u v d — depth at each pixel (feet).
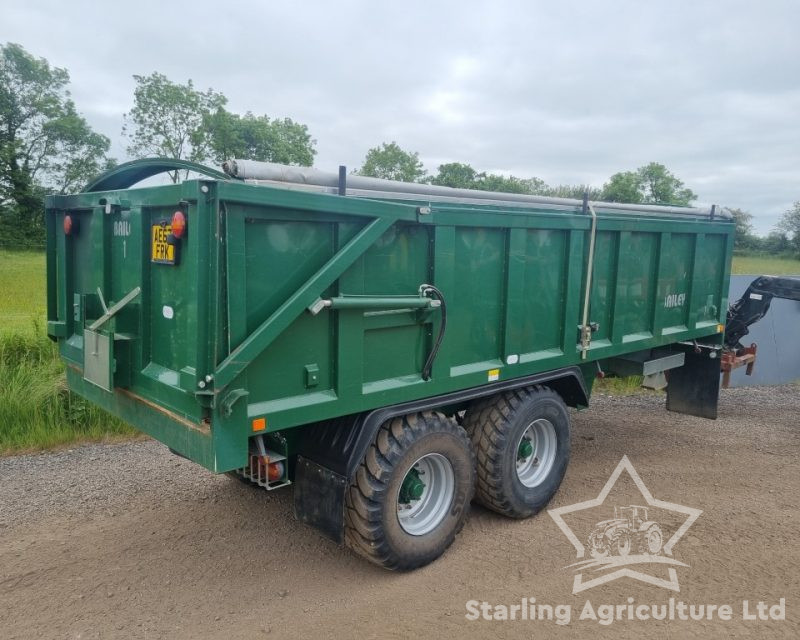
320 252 10.77
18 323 29.91
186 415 10.13
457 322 13.25
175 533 14.32
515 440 14.40
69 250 13.93
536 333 15.10
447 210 12.48
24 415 20.63
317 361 11.04
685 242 19.65
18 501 15.90
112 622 11.00
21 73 152.25
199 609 11.43
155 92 129.49
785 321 33.81
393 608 11.43
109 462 18.71
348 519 11.97
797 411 26.86
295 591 12.03
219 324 9.41
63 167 158.81
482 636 10.61
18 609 11.31
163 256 10.51
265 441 11.62
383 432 12.04
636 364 20.10
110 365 11.37
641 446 21.22
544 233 14.85
